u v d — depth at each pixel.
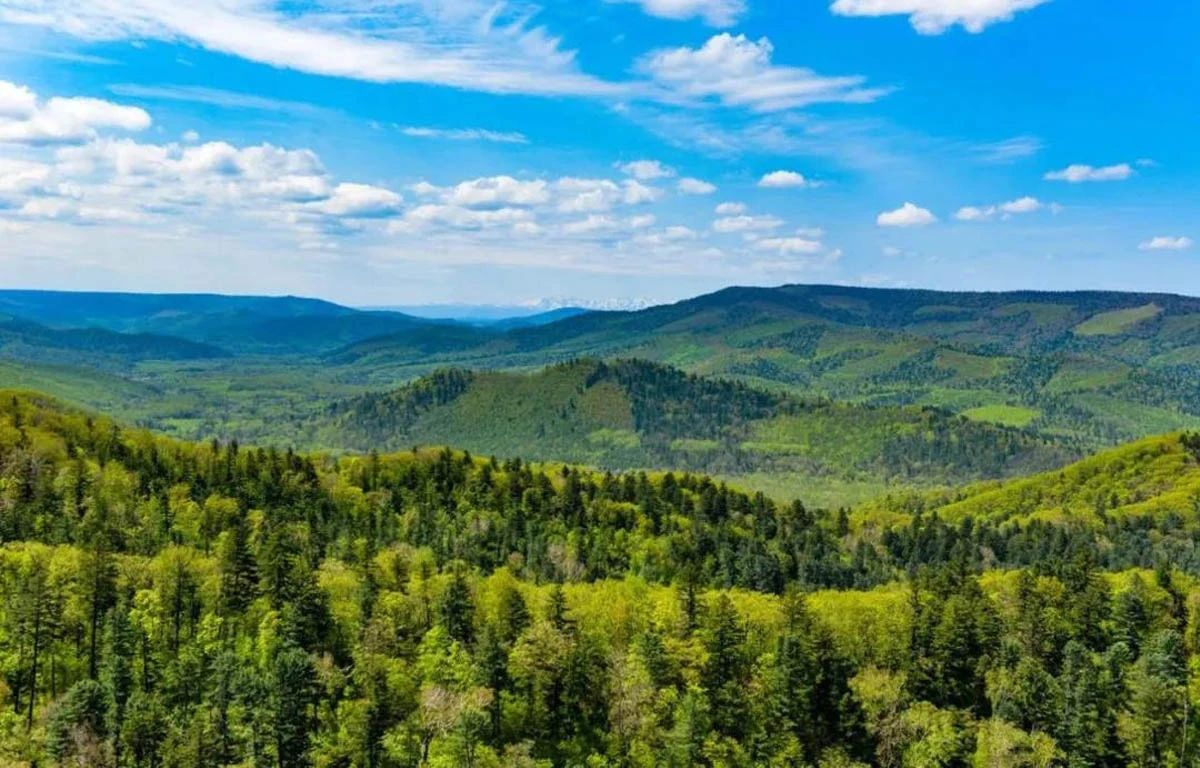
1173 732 129.50
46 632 132.25
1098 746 126.75
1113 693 132.75
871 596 185.25
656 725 125.88
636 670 130.62
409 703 125.00
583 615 149.00
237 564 151.00
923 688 141.50
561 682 131.00
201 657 130.00
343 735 118.88
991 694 136.50
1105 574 194.12
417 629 146.62
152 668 130.12
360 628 141.12
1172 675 136.75
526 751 118.31
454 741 116.00
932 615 149.75
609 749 124.88
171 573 146.25
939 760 125.69
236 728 116.44
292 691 115.75
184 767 109.06
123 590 145.88
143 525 191.25
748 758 124.62
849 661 140.50
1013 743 123.56
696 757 122.38
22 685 129.38
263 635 134.88
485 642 129.62
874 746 129.75
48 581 137.25
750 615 155.50
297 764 115.00
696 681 132.75
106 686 120.00
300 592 140.50
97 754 108.81
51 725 111.12
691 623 144.00
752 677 138.00
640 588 178.12
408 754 118.44
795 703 129.00
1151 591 168.50
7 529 177.25
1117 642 148.62
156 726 114.56
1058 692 133.75
